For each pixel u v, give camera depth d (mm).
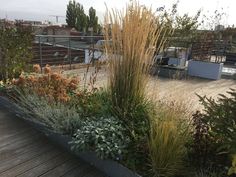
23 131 2652
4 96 3369
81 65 6543
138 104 2377
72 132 2320
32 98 2762
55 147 2373
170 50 6785
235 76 6414
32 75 3480
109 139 2066
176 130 1832
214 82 5887
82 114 2547
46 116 2480
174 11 6434
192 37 6883
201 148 1956
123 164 1963
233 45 8633
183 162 1914
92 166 2115
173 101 2195
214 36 7199
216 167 1901
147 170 1916
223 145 1755
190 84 5469
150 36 2334
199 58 6770
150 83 2479
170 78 5648
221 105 1942
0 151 2242
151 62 2412
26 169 2014
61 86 3059
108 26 2352
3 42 4004
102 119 2301
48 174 1973
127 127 2219
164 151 1806
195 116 2025
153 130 1966
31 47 4508
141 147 2010
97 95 2799
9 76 4105
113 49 2348
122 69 2332
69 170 2043
